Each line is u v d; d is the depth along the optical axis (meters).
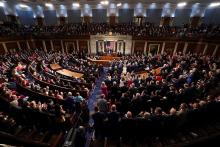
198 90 7.55
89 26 27.08
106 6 27.97
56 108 6.59
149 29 25.11
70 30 26.52
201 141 3.99
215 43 18.97
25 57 20.39
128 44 25.30
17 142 4.11
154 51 24.80
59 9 29.81
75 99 7.70
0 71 12.99
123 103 7.11
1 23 23.92
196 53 20.56
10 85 9.71
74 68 16.19
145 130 5.36
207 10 24.38
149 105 7.04
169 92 7.40
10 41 22.48
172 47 23.70
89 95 10.47
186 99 7.40
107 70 17.39
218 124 5.66
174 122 5.41
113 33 25.00
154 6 26.69
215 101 5.84
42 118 6.03
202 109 5.63
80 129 5.41
